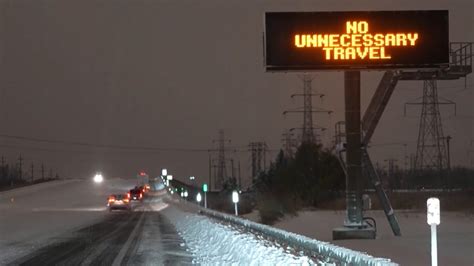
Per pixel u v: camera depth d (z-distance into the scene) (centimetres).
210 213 4803
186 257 2433
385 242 3034
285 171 7600
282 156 9106
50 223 4919
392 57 3244
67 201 10050
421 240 3138
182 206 7800
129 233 3800
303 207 6825
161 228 4281
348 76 3400
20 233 3828
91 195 11769
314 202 7250
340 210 6381
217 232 2978
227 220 3772
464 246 2778
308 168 7481
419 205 6297
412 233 3859
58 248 2847
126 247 2872
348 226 3375
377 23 3247
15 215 6269
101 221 5219
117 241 3209
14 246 2956
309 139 8225
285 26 3241
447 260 2217
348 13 3241
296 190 7175
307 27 3244
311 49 3234
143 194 10831
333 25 3244
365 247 2766
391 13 3247
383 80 3609
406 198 6788
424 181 9706
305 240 1884
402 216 5206
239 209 7588
